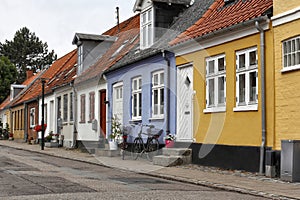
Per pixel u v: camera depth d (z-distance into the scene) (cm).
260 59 1317
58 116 3052
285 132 1234
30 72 5600
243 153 1373
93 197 904
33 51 7762
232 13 1532
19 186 1051
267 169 1261
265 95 1302
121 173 1394
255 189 1040
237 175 1291
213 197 935
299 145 1170
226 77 1454
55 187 1041
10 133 4328
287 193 986
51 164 1670
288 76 1228
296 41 1216
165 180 1241
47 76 3884
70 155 2114
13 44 7669
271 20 1288
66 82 2816
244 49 1383
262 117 1300
